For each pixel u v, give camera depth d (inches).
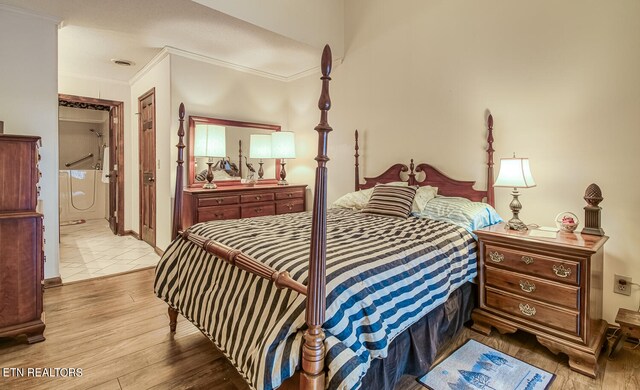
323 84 42.6
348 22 153.8
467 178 114.9
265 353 43.9
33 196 81.5
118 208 194.7
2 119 103.1
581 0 89.4
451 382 67.0
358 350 46.4
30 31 106.9
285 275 48.7
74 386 64.2
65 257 151.9
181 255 79.1
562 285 72.7
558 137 94.3
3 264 76.6
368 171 148.0
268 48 142.3
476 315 87.1
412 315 58.9
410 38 130.4
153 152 161.9
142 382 65.6
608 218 86.5
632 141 82.7
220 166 158.6
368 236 74.4
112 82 184.5
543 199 97.7
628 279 84.0
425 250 70.2
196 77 148.9
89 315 94.4
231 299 58.6
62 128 268.4
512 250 80.5
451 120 118.4
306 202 176.1
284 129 185.5
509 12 103.2
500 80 105.7
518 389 65.0
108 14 109.9
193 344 79.4
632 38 81.9
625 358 75.3
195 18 114.0
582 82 89.7
